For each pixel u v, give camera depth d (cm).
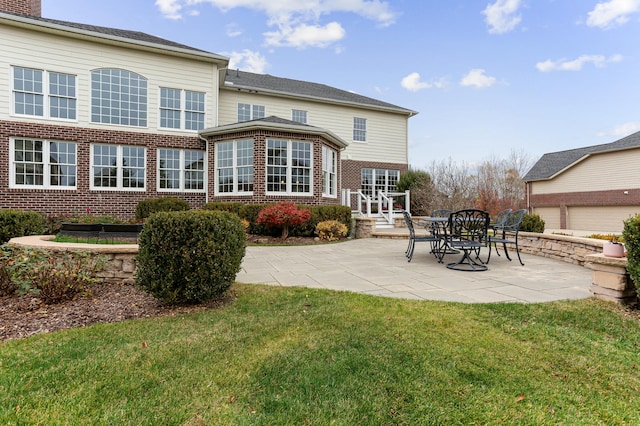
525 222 879
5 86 1049
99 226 588
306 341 265
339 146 1433
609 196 1988
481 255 725
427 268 572
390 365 229
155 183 1245
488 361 235
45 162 1103
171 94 1267
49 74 1106
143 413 182
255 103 1591
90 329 295
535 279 482
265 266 592
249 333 282
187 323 307
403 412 184
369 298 373
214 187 1222
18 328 302
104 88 1174
